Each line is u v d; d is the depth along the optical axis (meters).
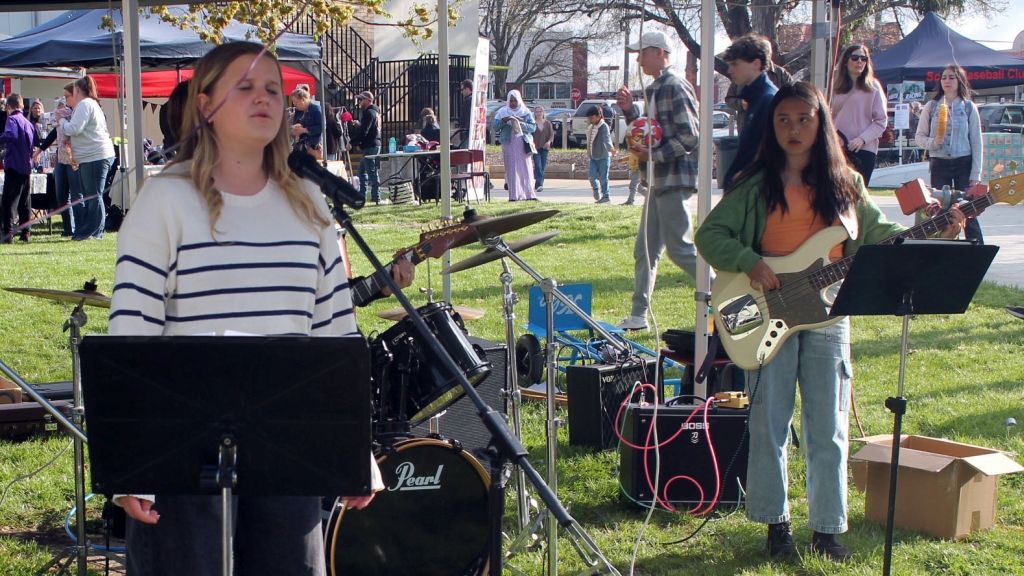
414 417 3.57
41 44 12.46
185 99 2.99
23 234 12.92
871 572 3.96
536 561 4.11
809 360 4.02
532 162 18.67
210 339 2.18
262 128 2.55
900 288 3.51
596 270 10.59
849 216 3.98
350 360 2.21
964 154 9.77
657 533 4.43
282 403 2.23
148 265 2.47
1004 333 7.86
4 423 5.56
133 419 2.24
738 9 23.50
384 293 4.05
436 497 3.55
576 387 5.41
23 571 3.93
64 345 7.61
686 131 7.05
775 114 3.96
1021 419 5.75
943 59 21.81
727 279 4.11
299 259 2.58
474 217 4.02
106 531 4.00
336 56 23.89
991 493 4.38
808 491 4.12
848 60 7.99
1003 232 13.38
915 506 4.36
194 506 2.49
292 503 2.58
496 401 4.81
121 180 5.34
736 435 4.65
